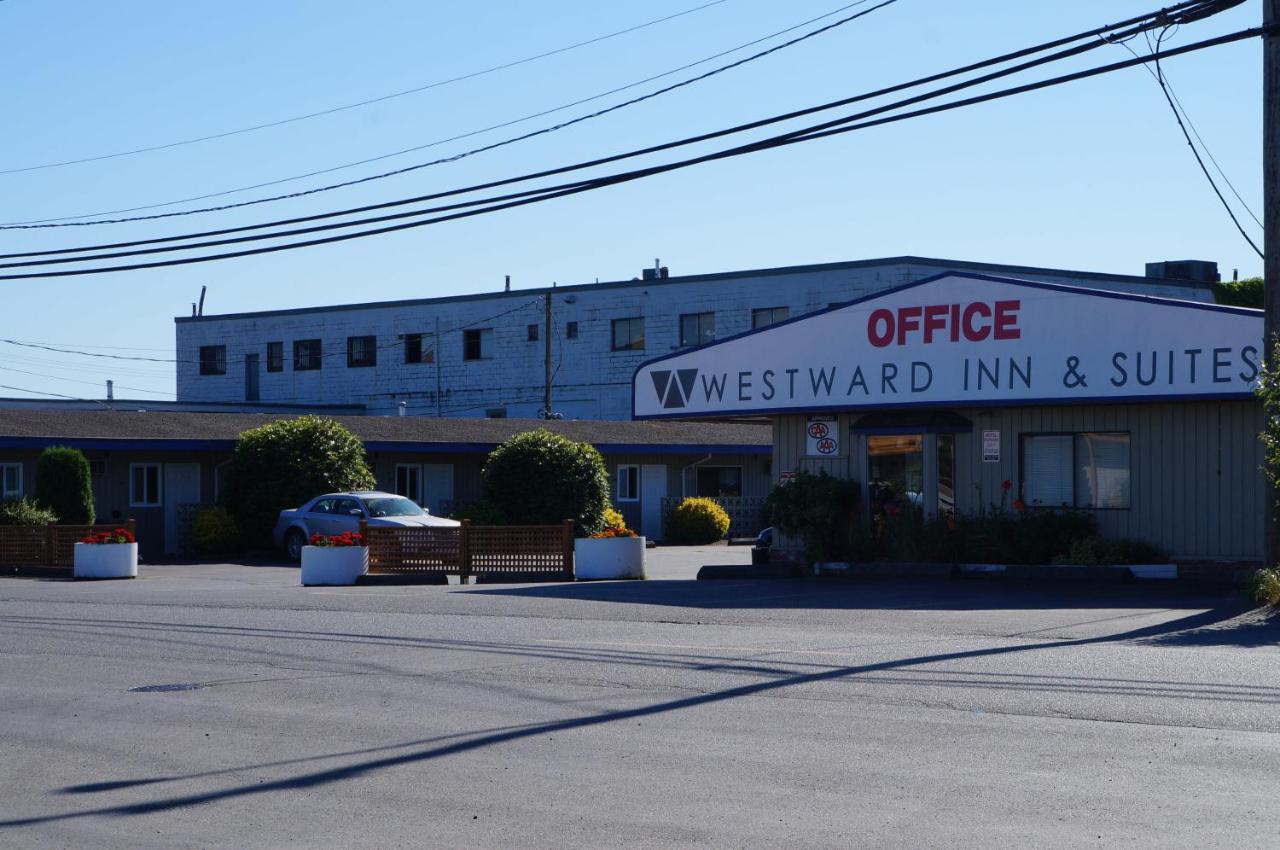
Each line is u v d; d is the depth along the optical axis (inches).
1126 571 847.7
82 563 1131.3
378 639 608.4
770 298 2126.0
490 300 2404.0
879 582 910.4
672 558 1427.2
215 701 450.9
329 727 402.6
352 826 295.1
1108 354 861.8
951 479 964.0
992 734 371.6
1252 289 1540.4
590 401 2295.8
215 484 1525.6
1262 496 837.2
